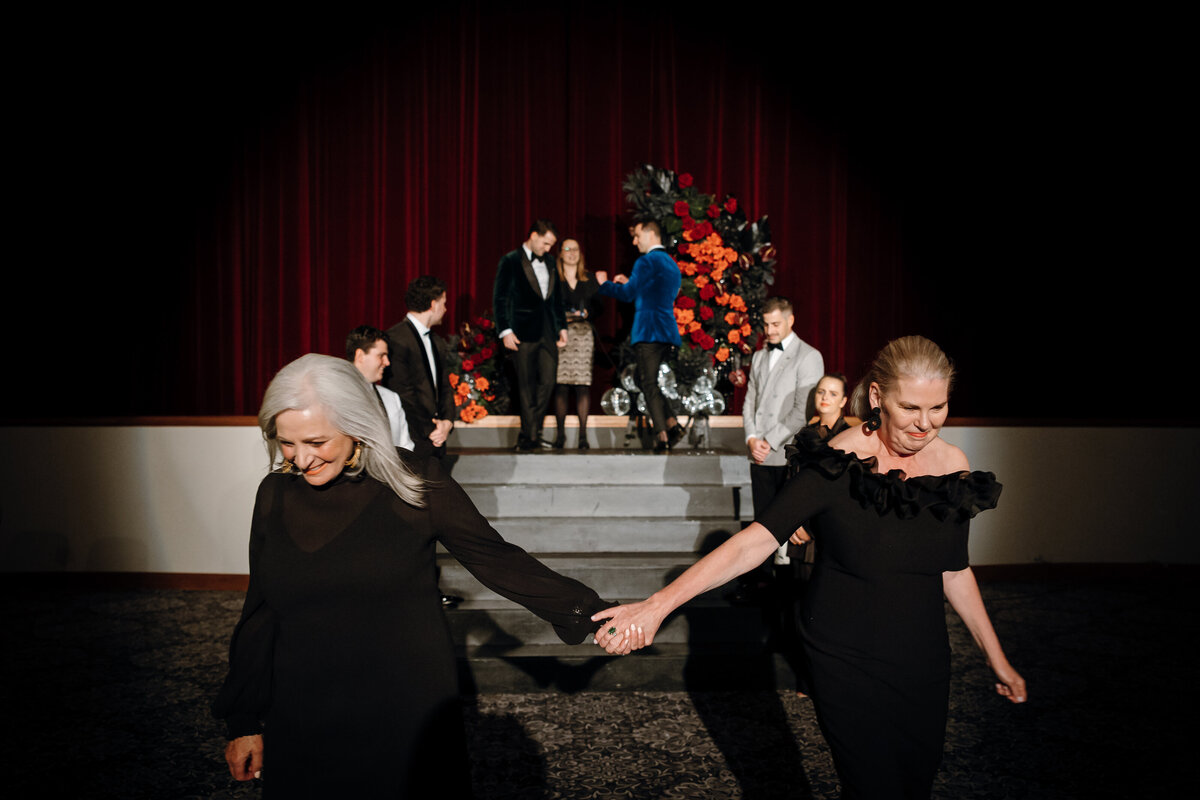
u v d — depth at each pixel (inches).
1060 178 289.7
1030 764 119.5
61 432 222.8
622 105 287.3
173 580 222.4
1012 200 291.7
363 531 63.4
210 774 117.0
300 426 61.4
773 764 120.2
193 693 146.7
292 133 285.0
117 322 282.2
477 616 157.9
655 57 288.2
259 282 284.4
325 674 62.2
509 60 286.0
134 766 119.3
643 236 214.2
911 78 292.0
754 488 159.3
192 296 284.0
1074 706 140.3
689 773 117.3
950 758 121.3
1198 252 281.9
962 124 291.9
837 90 291.3
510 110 286.2
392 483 64.7
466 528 66.7
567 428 241.8
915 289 293.1
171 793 111.7
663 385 227.9
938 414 71.3
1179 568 230.1
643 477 201.5
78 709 139.6
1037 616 193.2
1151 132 283.1
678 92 288.7
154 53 281.0
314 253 285.3
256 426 221.3
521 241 285.6
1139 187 285.4
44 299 280.4
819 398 152.5
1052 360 292.2
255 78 284.0
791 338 169.9
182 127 282.5
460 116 285.9
